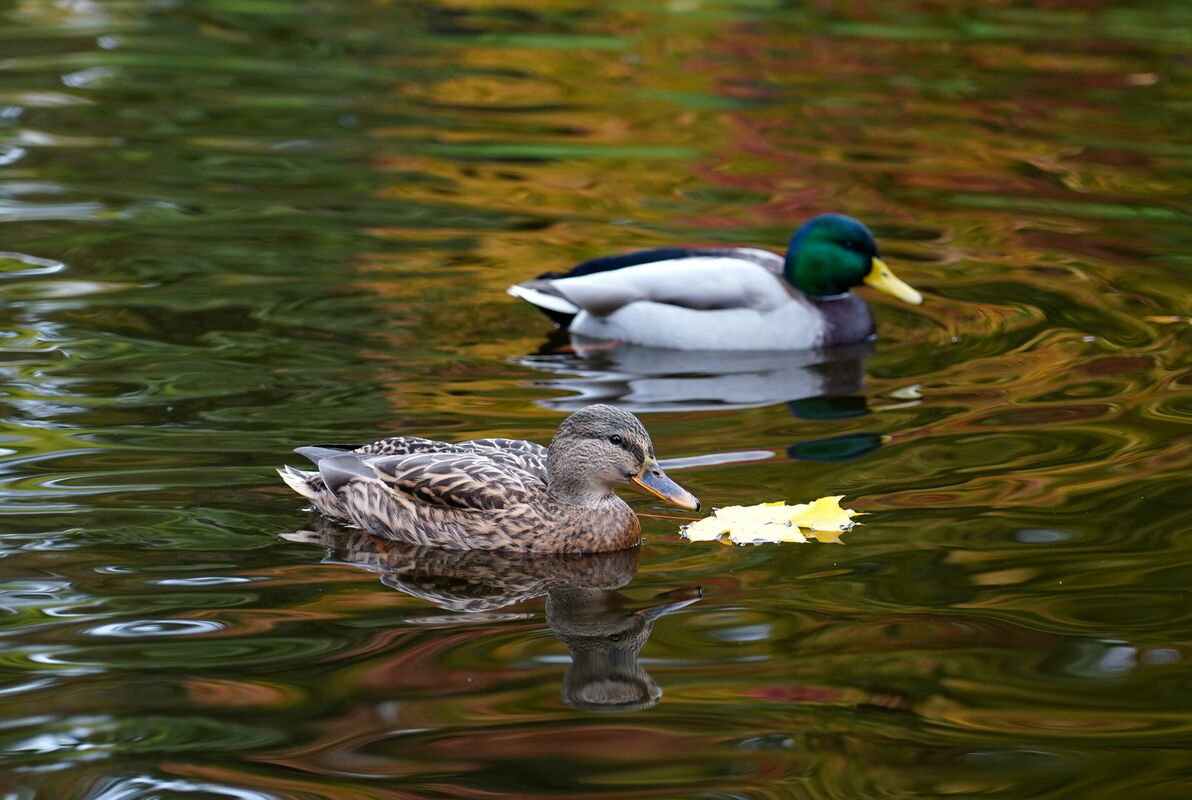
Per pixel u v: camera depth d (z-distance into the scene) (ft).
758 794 23.85
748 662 28.07
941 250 55.67
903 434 39.86
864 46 84.58
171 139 65.92
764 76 78.59
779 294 48.55
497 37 85.76
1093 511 34.65
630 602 30.76
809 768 24.57
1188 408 41.09
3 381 41.86
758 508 34.99
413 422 40.11
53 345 44.73
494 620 29.96
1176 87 76.59
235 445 38.17
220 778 24.25
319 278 51.39
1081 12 92.58
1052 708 26.45
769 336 48.08
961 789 24.02
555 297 48.42
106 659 27.91
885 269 49.44
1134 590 30.78
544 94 74.79
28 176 60.23
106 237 54.24
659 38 86.22
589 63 80.64
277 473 36.65
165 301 48.75
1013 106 73.51
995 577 31.45
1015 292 51.62
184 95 72.59
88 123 67.51
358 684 27.14
